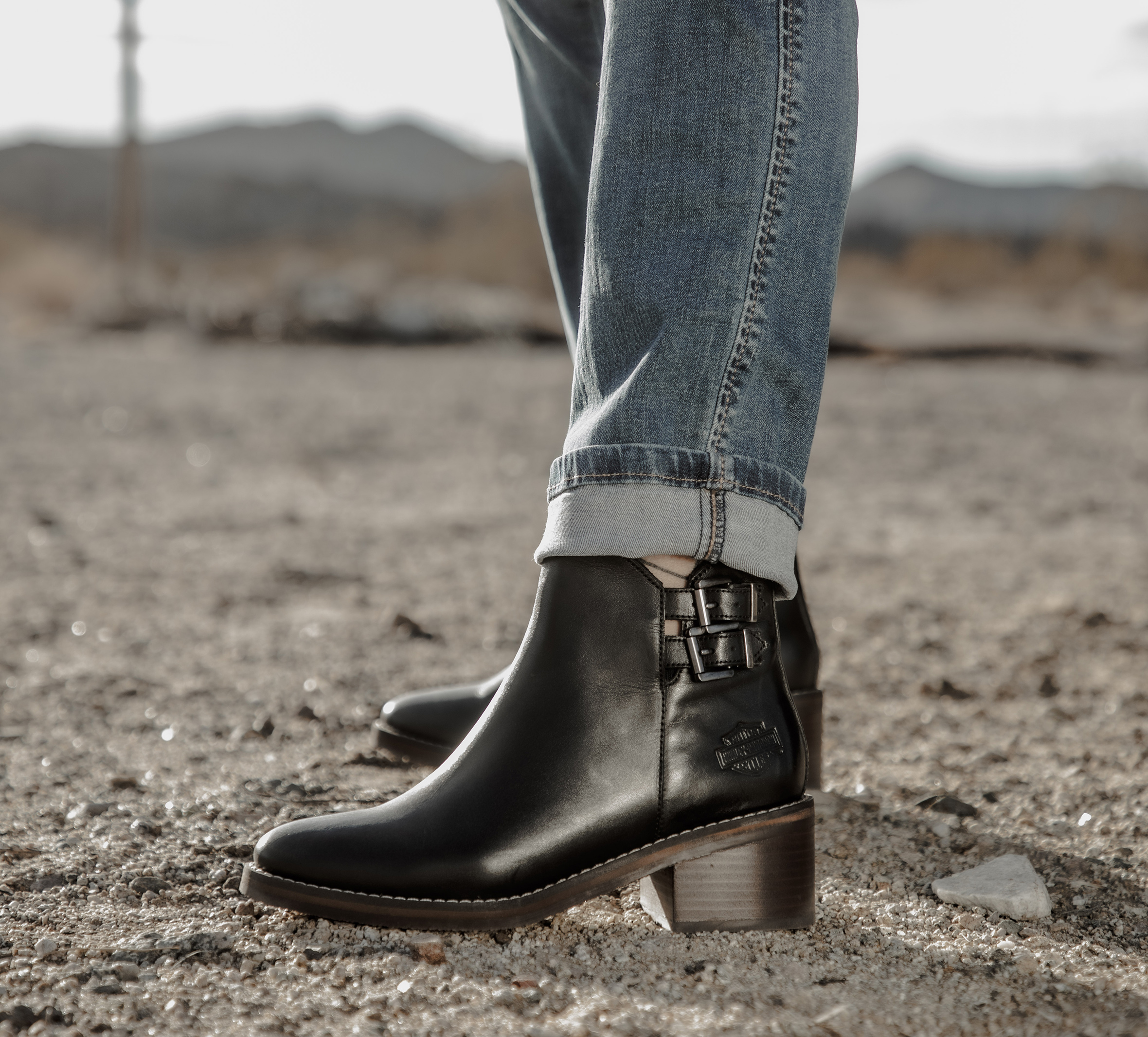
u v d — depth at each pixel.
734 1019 0.83
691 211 0.90
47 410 6.44
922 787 1.39
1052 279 28.16
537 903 0.93
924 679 1.95
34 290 18.27
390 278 21.52
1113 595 2.61
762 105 0.90
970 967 0.93
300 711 1.70
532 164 1.29
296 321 13.22
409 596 2.63
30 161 93.19
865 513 3.83
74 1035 0.80
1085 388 8.84
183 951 0.93
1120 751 1.54
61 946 0.93
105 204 87.81
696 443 0.91
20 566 2.90
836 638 2.26
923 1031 0.82
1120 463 5.06
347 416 6.52
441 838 0.94
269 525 3.51
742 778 0.94
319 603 2.56
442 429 6.02
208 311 13.70
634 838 0.94
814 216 0.93
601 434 0.92
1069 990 0.89
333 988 0.87
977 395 8.15
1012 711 1.76
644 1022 0.82
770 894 0.95
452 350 12.71
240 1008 0.84
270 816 1.26
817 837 1.22
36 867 1.10
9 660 2.04
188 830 1.21
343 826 0.96
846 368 10.61
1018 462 5.06
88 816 1.25
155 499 3.94
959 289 27.69
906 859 1.17
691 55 0.90
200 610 2.47
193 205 86.94
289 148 159.62
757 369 0.92
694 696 0.94
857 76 0.97
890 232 42.19
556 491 0.95
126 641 2.20
